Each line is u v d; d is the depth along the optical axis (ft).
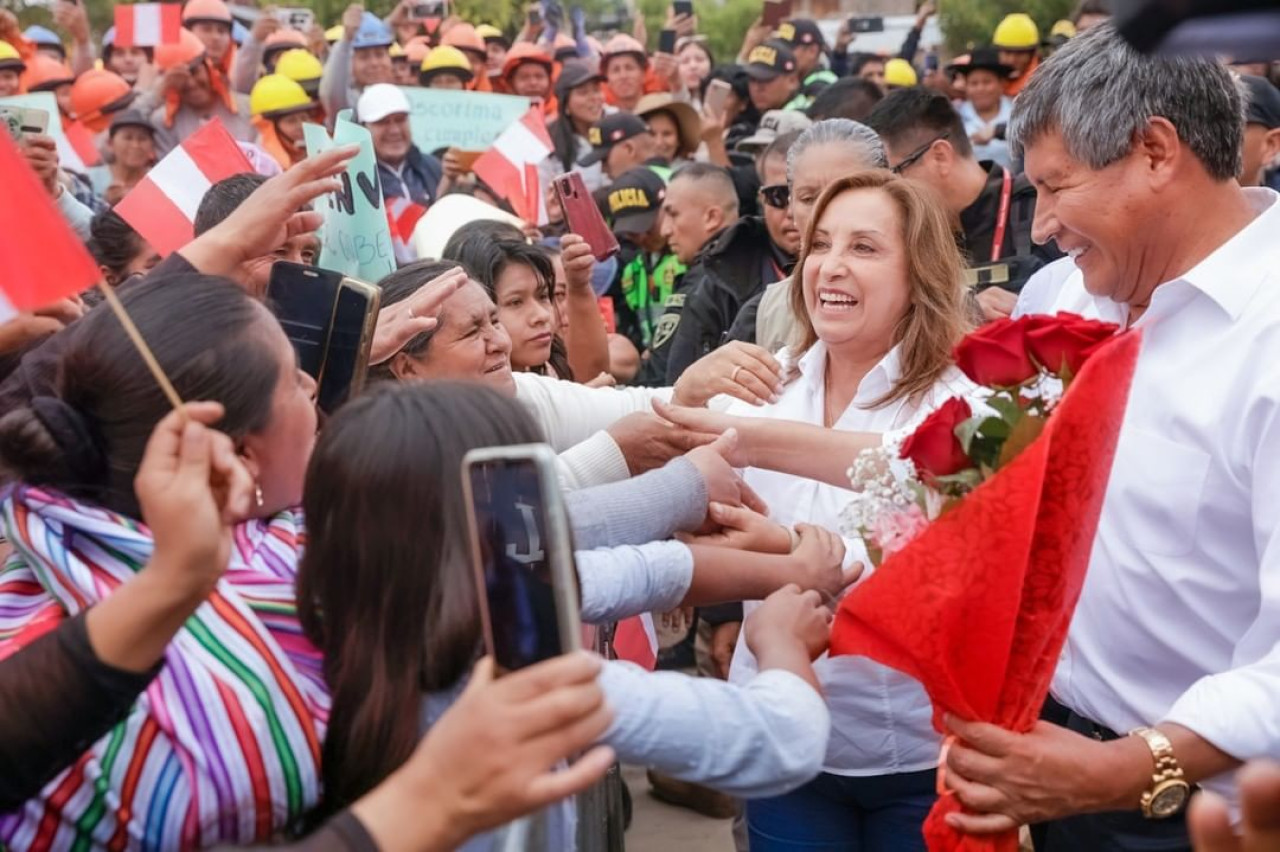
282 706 5.52
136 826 5.31
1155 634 7.93
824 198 9.25
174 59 30.25
